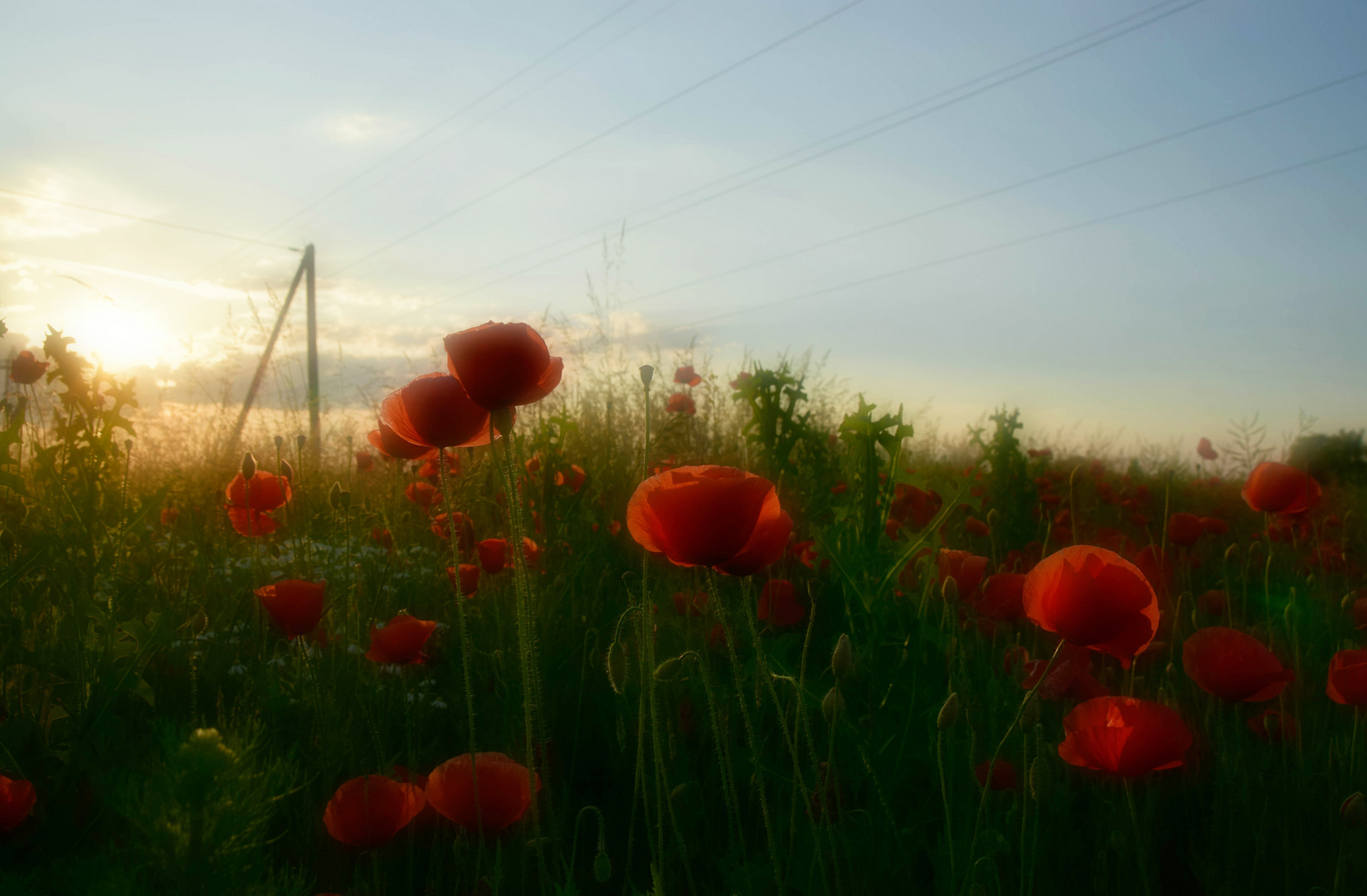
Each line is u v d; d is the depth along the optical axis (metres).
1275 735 1.96
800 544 2.73
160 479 3.64
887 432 2.55
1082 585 1.18
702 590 2.50
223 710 2.00
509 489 1.28
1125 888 1.51
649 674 1.32
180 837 0.81
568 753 2.16
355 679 2.16
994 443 4.73
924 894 1.62
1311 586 3.31
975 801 1.65
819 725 1.96
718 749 1.48
